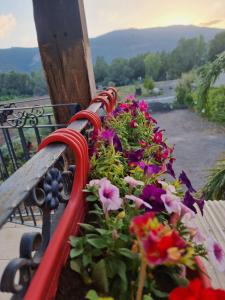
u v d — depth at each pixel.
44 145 0.80
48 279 0.51
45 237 0.65
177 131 6.95
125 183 0.82
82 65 1.66
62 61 1.66
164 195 0.66
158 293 0.53
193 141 6.05
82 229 0.73
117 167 0.90
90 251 0.58
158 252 0.38
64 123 1.75
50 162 0.66
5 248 1.71
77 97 1.72
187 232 0.61
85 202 0.81
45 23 1.60
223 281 0.92
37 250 0.60
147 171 0.85
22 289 0.50
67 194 0.89
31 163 0.65
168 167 1.01
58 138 0.79
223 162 3.31
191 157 5.18
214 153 5.21
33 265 0.53
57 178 0.73
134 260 0.54
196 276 0.59
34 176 0.58
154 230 0.41
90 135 1.16
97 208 0.72
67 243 0.62
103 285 0.54
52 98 1.75
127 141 1.38
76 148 0.79
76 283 0.57
